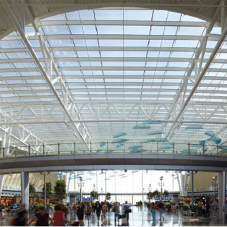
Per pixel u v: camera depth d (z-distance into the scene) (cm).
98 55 2845
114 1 1991
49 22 2297
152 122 3459
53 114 4656
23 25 1973
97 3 1994
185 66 3067
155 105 4288
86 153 3020
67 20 2303
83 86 3631
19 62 2898
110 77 3284
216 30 2428
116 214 2344
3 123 3894
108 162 3031
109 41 2609
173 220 2703
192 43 2636
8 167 3145
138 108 4478
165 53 2806
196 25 2328
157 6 1995
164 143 3042
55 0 1986
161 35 2500
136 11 2197
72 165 3064
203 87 3681
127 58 2892
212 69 3138
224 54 2842
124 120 3875
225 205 2852
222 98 3984
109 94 3856
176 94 3853
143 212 4297
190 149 3042
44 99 4003
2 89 3662
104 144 3042
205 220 2692
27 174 3145
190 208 3822
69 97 3769
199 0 1930
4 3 1695
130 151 3020
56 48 2706
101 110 4562
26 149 3102
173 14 2227
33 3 1995
